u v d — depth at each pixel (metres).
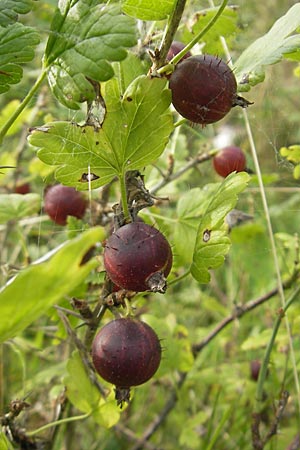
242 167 0.30
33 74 0.39
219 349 0.40
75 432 0.33
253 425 0.28
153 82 0.20
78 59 0.20
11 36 0.21
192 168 0.32
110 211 0.29
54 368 0.32
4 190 0.37
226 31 0.28
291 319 0.33
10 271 0.29
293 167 0.31
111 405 0.26
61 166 0.21
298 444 0.29
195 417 0.33
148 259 0.20
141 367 0.21
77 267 0.16
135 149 0.21
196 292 0.43
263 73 0.23
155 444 0.35
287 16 0.24
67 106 0.20
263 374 0.29
